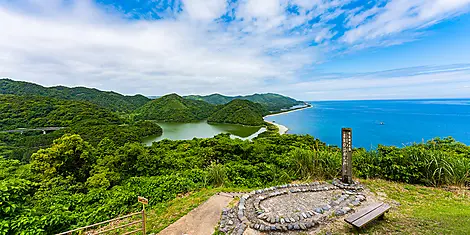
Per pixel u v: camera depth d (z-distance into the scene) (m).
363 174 7.04
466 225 3.78
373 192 5.88
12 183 5.22
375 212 4.09
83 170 13.56
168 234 4.55
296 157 8.19
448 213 4.46
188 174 8.42
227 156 12.84
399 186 6.24
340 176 7.21
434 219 4.14
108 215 5.98
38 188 10.24
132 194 6.75
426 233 3.63
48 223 4.92
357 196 5.55
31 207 5.50
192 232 4.56
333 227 4.14
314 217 4.52
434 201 5.25
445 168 6.15
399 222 4.12
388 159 6.92
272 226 4.21
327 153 7.95
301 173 7.80
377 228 3.92
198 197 6.38
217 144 13.90
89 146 14.72
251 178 8.36
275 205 5.20
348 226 4.12
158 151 14.77
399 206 5.01
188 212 5.44
